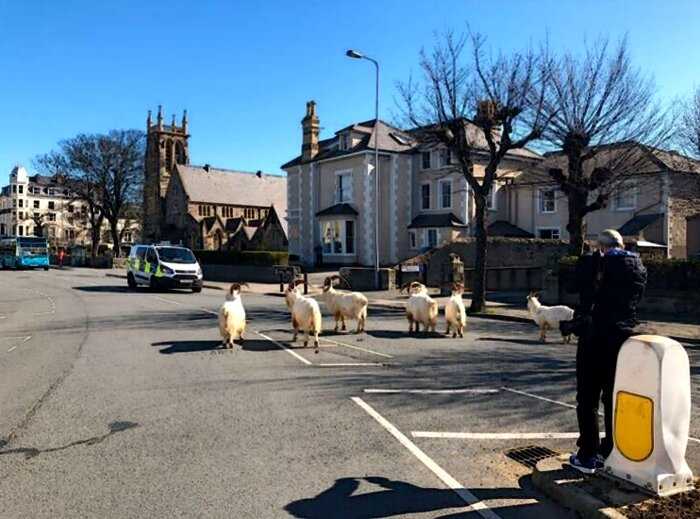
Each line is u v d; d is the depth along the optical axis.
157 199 82.19
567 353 11.66
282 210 83.44
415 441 6.21
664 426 4.51
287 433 6.45
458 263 24.73
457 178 38.97
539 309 13.29
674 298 17.94
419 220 40.81
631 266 5.05
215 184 80.56
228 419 6.96
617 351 4.98
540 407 7.54
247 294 28.34
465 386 8.70
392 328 15.34
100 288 31.20
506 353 11.59
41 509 4.59
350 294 14.41
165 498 4.78
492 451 5.93
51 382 8.97
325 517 4.47
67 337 13.83
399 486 5.05
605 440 5.26
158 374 9.49
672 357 4.52
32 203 137.25
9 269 60.62
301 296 12.59
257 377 9.24
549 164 35.12
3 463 5.57
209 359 10.79
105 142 68.25
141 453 5.82
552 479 4.88
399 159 41.06
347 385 8.72
